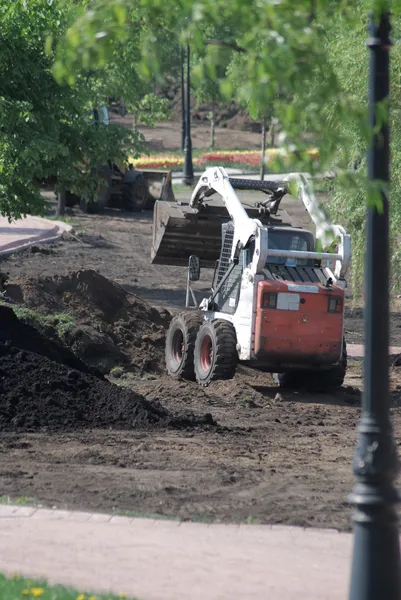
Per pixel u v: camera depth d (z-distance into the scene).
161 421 52.41
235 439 50.72
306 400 67.19
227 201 70.38
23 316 72.06
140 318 83.19
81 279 82.69
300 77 20.55
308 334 65.69
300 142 20.83
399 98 66.38
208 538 31.11
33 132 93.81
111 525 32.44
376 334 23.02
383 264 23.03
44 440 47.81
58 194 165.50
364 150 64.56
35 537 30.62
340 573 27.44
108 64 120.12
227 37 21.50
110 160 105.75
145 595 25.17
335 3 23.73
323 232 23.47
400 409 63.06
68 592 24.59
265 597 25.16
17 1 92.38
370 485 22.73
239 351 66.81
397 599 22.47
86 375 55.91
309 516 35.28
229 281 69.56
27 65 93.62
